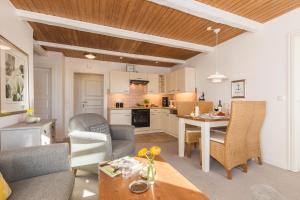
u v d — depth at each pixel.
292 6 2.50
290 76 2.60
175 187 1.22
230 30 3.30
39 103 4.60
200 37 3.66
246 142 2.62
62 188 1.25
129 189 1.19
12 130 2.01
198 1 2.37
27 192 1.18
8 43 2.14
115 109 5.38
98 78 6.20
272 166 2.78
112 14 2.71
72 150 2.28
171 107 5.67
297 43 2.61
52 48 4.30
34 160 1.46
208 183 2.22
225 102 3.85
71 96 5.39
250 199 1.86
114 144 2.49
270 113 2.88
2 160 1.34
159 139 4.77
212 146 2.60
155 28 3.22
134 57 4.99
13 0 2.28
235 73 3.59
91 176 2.35
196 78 4.98
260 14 2.72
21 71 2.54
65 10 2.58
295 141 2.57
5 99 2.04
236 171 2.60
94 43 4.02
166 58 5.36
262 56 3.03
